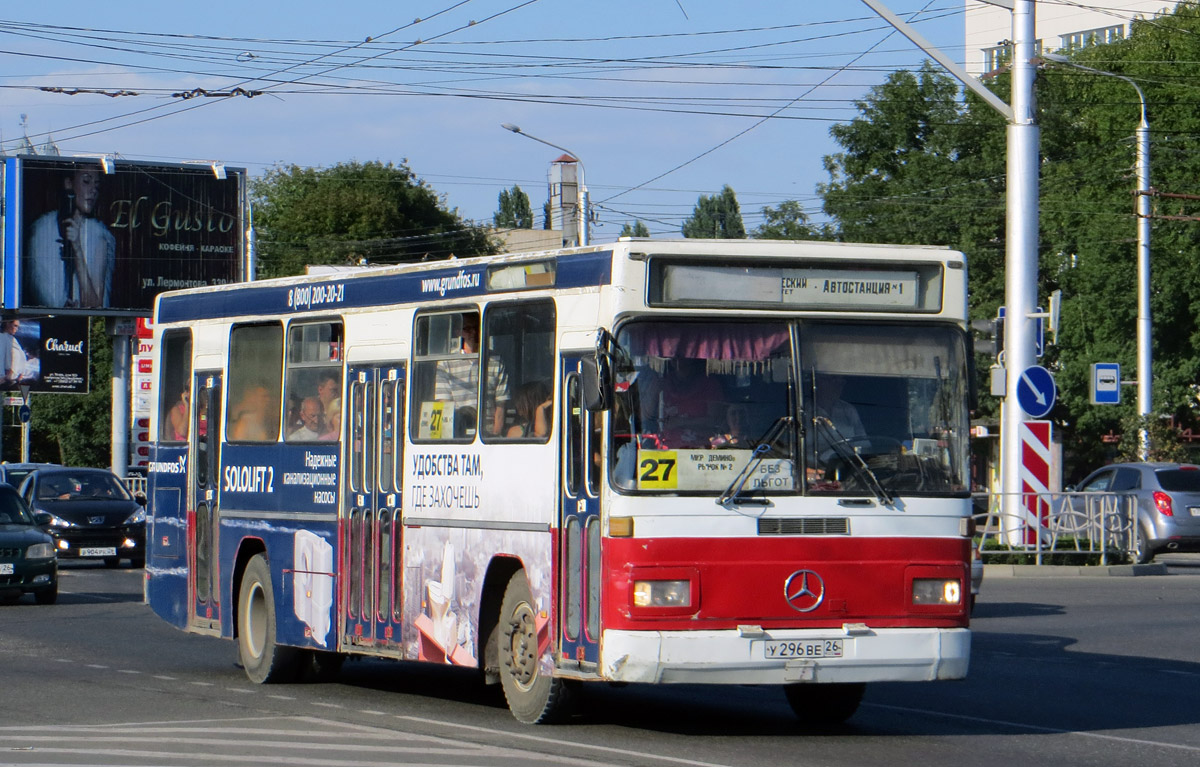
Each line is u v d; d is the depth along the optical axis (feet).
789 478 59.16
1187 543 165.48
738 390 59.31
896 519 60.03
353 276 76.18
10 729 64.13
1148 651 93.61
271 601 80.48
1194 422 284.41
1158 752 58.75
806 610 58.70
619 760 55.72
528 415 63.77
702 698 75.72
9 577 129.59
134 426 276.82
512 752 57.62
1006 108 146.92
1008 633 103.24
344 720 66.85
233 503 84.07
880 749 59.21
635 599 57.52
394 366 72.74
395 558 71.72
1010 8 151.43
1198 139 285.43
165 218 296.10
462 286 68.59
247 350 83.82
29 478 180.34
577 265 61.46
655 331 58.90
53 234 287.69
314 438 77.82
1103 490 173.99
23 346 370.53
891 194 297.74
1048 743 60.85
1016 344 152.05
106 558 177.47
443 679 84.58
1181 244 276.41
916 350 61.31
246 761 55.77
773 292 59.98
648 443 58.18
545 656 62.44
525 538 63.57
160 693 77.15
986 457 291.38
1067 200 285.64
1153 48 297.12
